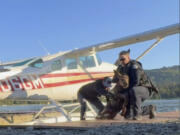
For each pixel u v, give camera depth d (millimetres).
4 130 3879
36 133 3293
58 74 8445
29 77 7883
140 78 4699
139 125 3568
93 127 3486
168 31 8094
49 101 8656
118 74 4824
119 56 4965
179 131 2861
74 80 8750
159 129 3062
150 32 8234
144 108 4875
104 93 6250
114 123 4008
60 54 8633
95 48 8867
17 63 7918
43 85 8141
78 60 8930
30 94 7969
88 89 6520
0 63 7855
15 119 8508
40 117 8578
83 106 6590
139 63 4934
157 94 4961
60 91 8492
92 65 9281
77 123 4305
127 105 4895
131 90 4629
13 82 7605
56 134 3154
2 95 7539
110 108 5375
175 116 5262
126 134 2861
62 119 8352
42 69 8148
